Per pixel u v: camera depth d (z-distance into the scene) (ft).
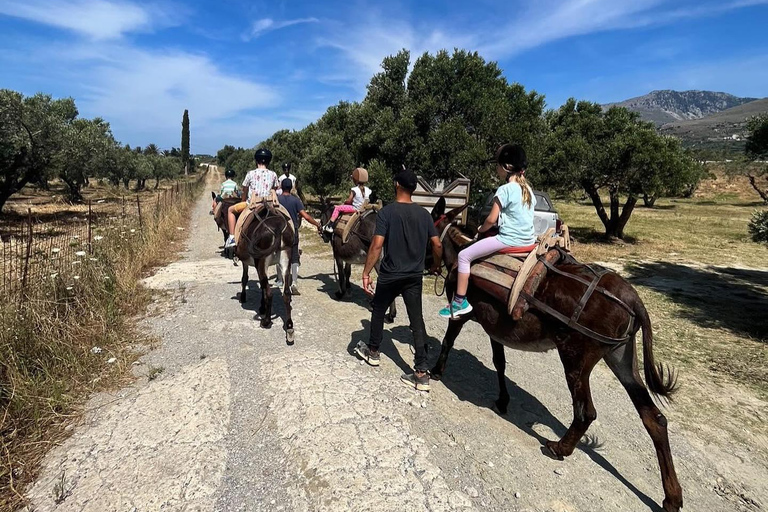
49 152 55.26
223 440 11.66
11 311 14.58
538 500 10.16
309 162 59.16
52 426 11.96
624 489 10.79
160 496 9.62
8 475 10.09
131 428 11.95
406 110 41.83
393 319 21.81
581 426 10.96
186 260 35.12
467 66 40.68
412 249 13.92
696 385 16.43
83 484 9.91
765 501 10.70
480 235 13.25
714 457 12.32
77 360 14.83
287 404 13.19
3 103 48.52
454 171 39.70
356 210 23.89
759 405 15.10
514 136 38.88
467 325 22.03
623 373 10.86
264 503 9.59
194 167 331.36
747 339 20.98
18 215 62.18
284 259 18.45
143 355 16.65
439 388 15.15
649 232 60.90
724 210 99.19
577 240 51.24
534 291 11.32
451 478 10.61
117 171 120.98
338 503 9.55
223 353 16.92
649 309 25.63
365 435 11.87
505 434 12.66
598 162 46.34
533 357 18.44
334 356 16.90
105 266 23.11
